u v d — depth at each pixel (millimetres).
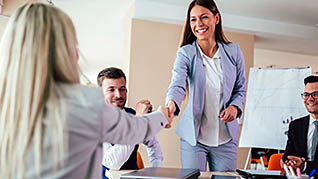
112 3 3977
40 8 791
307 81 2168
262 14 4191
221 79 1785
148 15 3836
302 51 5488
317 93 2104
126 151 1612
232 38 4324
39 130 691
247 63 4332
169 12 3900
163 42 3961
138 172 1246
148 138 980
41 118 701
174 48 3986
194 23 1737
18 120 709
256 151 5133
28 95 708
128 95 3783
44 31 754
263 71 3379
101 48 6289
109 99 1828
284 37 4602
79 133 719
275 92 3256
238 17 4230
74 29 825
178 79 1719
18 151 695
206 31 1724
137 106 1477
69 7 4105
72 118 716
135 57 3852
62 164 688
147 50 3898
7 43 763
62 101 721
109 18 4520
